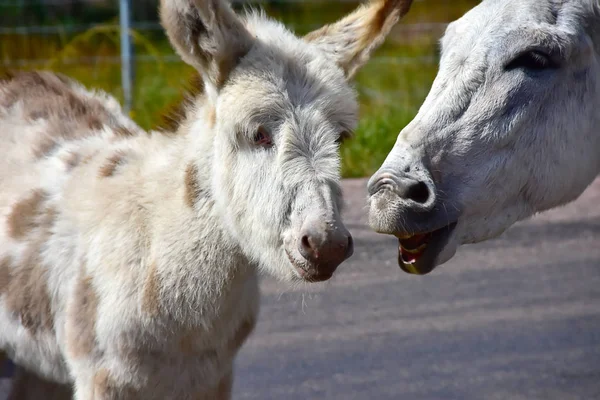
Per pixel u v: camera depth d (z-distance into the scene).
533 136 6.58
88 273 6.98
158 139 7.39
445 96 6.59
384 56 20.48
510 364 9.70
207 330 6.86
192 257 6.77
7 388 8.90
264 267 6.66
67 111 8.15
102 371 6.84
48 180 7.57
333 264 6.21
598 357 9.88
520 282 11.63
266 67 6.55
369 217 6.43
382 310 10.84
